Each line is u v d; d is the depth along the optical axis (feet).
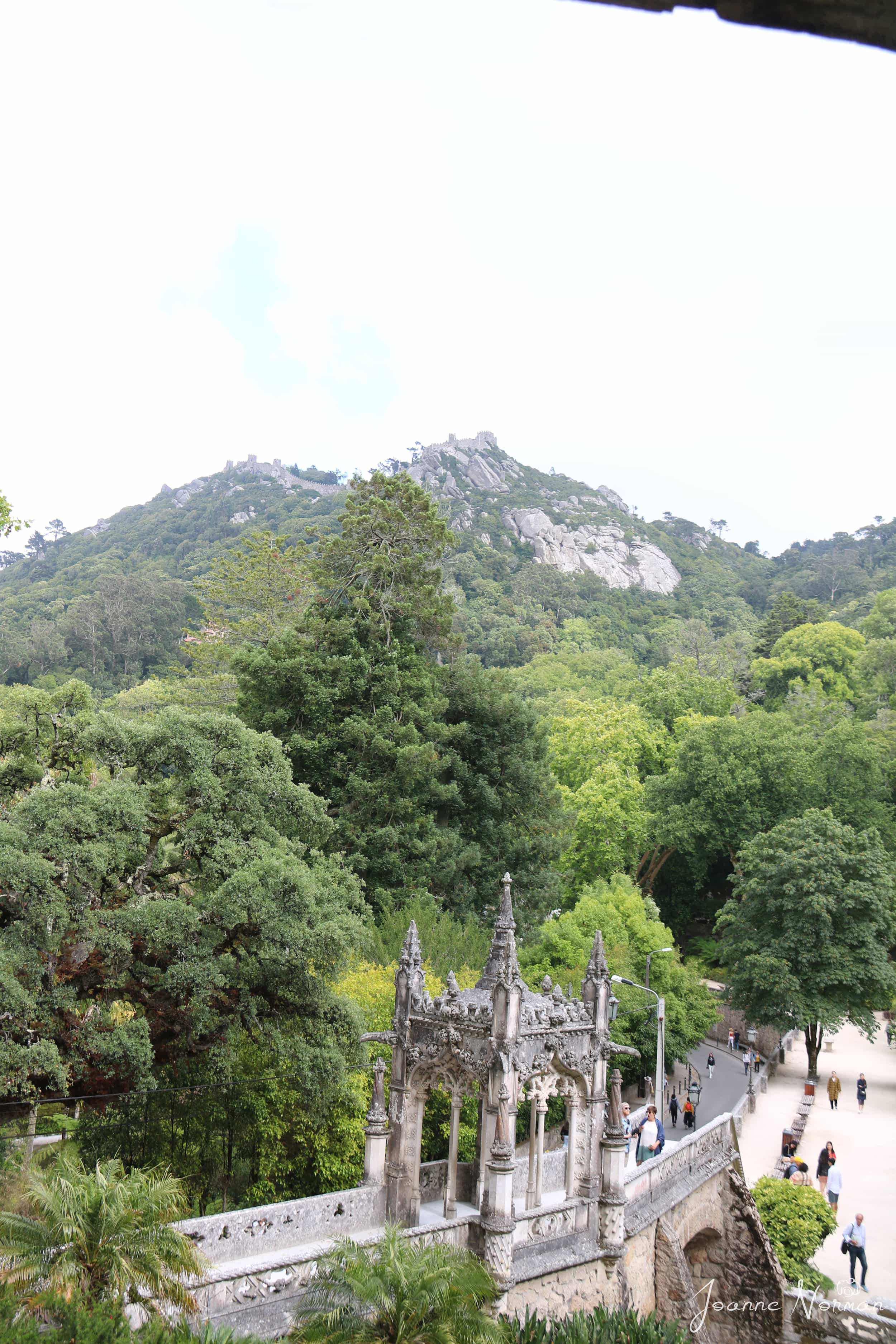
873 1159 132.26
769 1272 94.22
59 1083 76.02
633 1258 78.74
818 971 176.14
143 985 91.97
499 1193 65.41
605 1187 73.92
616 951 163.12
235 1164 93.50
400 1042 73.67
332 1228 66.90
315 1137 93.09
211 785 95.09
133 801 88.84
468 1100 100.22
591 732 282.97
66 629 476.54
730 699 341.82
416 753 153.48
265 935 89.25
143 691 307.17
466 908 158.51
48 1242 48.57
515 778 180.14
